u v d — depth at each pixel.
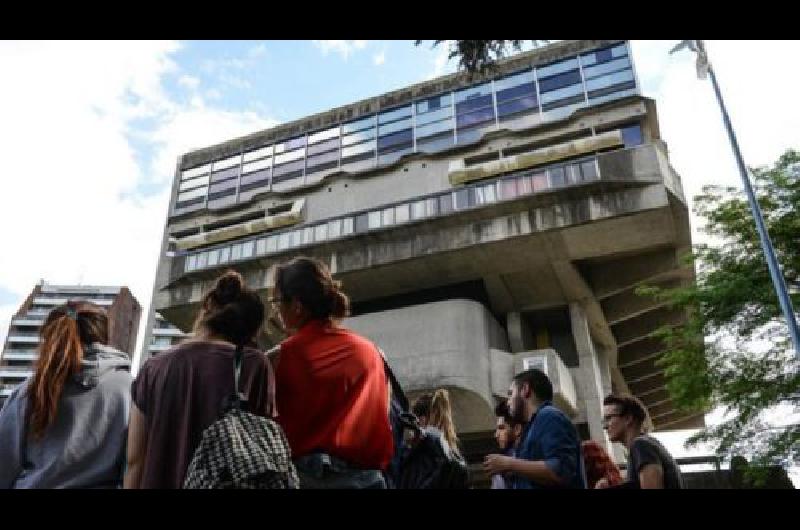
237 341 2.39
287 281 2.62
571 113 25.81
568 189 22.58
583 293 25.69
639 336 29.34
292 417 2.28
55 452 2.34
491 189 23.95
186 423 2.06
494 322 25.19
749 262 14.30
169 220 33.09
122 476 2.48
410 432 2.96
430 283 26.20
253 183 32.25
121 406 2.56
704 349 13.96
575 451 3.16
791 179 14.46
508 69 28.66
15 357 86.12
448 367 22.11
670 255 24.30
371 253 25.17
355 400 2.35
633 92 25.36
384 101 31.09
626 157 22.56
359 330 24.23
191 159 34.97
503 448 4.10
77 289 92.56
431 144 28.53
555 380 22.06
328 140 31.47
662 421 40.12
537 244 23.36
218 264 27.80
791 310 12.15
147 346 34.94
